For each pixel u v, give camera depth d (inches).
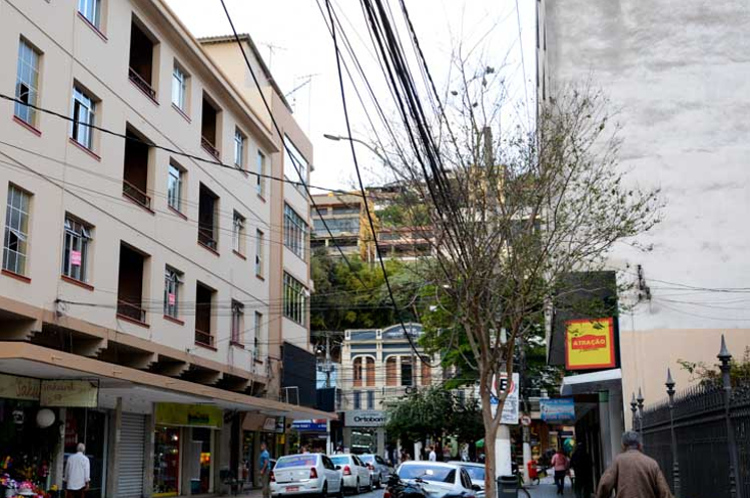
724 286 885.2
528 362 1461.6
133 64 1125.7
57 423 891.4
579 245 778.2
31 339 843.4
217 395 1104.2
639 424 696.4
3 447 804.6
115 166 976.3
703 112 927.0
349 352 2600.9
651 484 358.6
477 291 708.7
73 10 894.4
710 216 902.4
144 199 1075.9
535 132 781.9
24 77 814.5
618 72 940.6
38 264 812.6
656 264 895.7
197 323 1283.2
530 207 778.8
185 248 1173.1
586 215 762.8
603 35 950.4
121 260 1080.8
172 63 1157.1
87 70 921.5
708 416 428.5
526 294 718.5
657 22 949.2
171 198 1153.4
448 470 789.2
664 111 928.9
